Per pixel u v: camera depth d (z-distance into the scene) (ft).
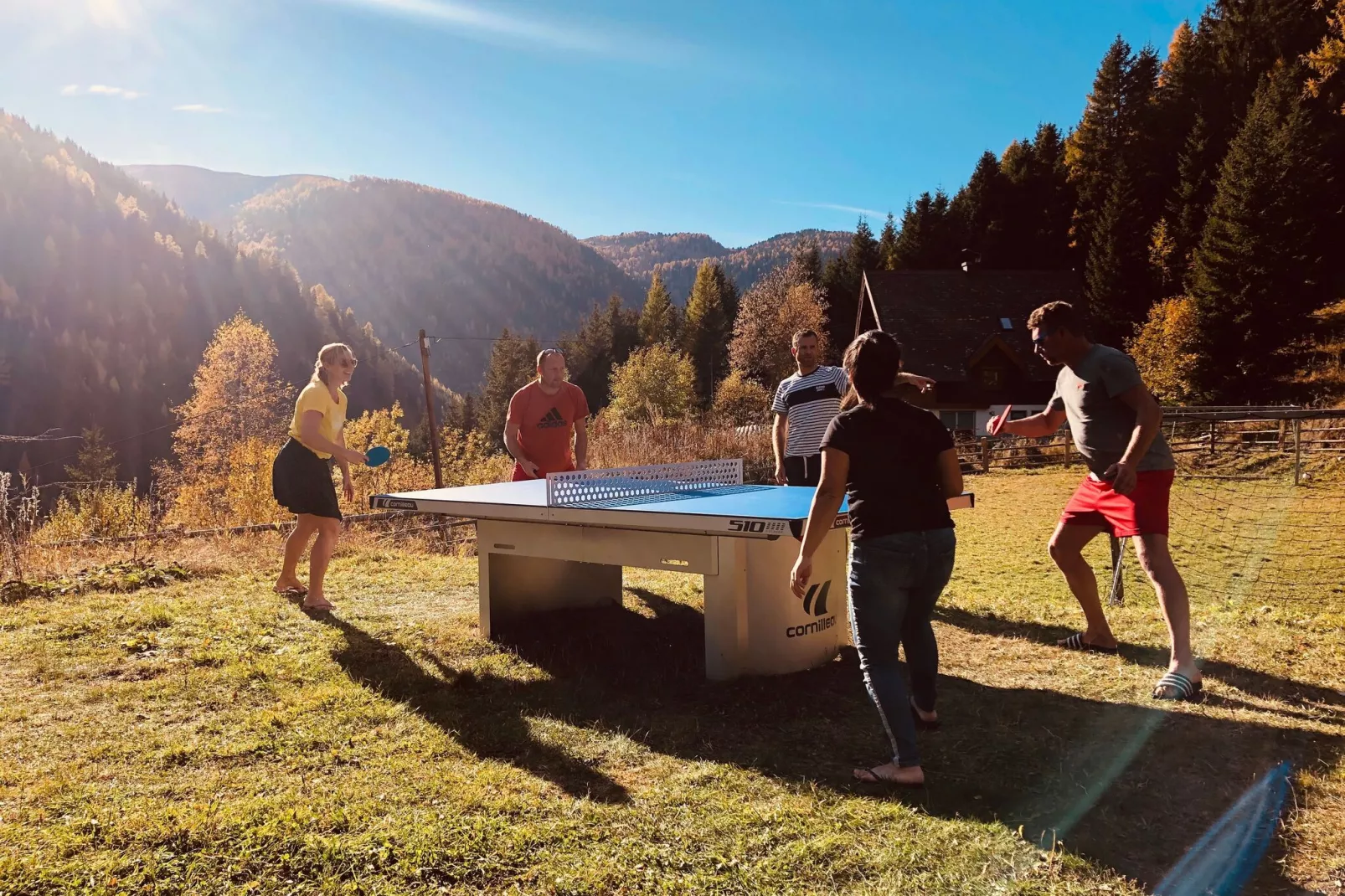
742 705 11.97
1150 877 7.18
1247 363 110.63
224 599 18.93
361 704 11.84
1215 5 182.50
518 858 7.48
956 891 6.96
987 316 134.10
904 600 9.48
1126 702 11.84
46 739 10.57
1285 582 24.18
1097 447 13.30
